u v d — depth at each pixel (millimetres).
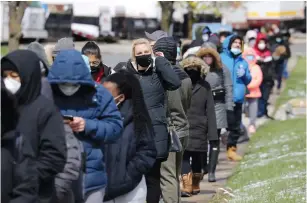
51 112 12367
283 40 61906
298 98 56312
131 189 15680
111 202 15680
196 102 23891
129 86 15914
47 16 91625
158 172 19062
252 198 22375
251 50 39469
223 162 31859
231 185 25891
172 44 20688
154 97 18484
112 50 89625
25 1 42406
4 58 12133
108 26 100688
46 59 17688
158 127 18453
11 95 11883
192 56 24141
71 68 13359
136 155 15680
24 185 12070
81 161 13320
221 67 26844
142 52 18516
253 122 39969
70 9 93750
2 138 11953
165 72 18531
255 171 27891
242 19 98375
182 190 24156
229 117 31156
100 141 13805
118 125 14094
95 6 96938
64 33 93750
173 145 19203
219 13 86312
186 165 24047
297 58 97250
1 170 11875
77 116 13750
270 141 36188
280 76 61531
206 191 25438
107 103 14070
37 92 12352
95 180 13773
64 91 13602
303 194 22281
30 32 85812
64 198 13250
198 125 23938
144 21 101438
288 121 44500
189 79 20797
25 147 12125
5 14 80438
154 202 19062
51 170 12344
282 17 100000
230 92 27562
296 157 30406
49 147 12289
